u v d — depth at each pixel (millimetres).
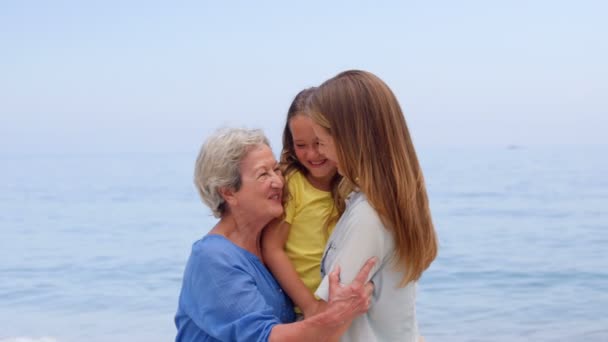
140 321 10570
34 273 14945
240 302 2900
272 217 3045
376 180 2756
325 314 2709
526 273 13781
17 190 43875
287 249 3207
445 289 12453
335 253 2877
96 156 134625
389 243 2811
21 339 9734
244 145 3012
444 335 9578
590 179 41188
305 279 3178
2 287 13422
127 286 13297
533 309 10906
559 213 24297
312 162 3121
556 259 15328
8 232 23078
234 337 2889
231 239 3104
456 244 17906
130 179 54500
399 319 2928
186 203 32500
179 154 131250
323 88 2855
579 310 10812
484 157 85938
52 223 25547
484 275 13656
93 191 41562
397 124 2799
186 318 3135
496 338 9383
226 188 3025
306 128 3080
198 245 3053
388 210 2762
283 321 3125
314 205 3188
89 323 10516
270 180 3018
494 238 18859
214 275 2943
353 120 2762
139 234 21859
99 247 18906
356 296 2727
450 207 27375
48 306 11711
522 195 31578
